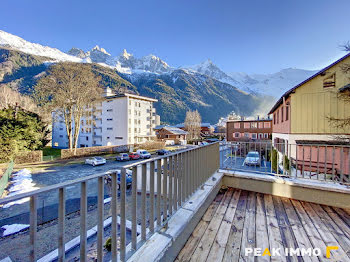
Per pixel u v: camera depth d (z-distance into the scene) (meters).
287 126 9.15
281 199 2.98
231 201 2.89
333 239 1.91
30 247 0.78
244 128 30.06
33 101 29.33
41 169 16.39
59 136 41.28
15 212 5.74
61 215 0.88
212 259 1.57
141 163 1.36
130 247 1.35
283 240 1.88
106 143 34.50
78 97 20.33
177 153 1.93
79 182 0.94
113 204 1.14
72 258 3.17
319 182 2.91
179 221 1.74
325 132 7.74
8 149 17.64
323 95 7.84
